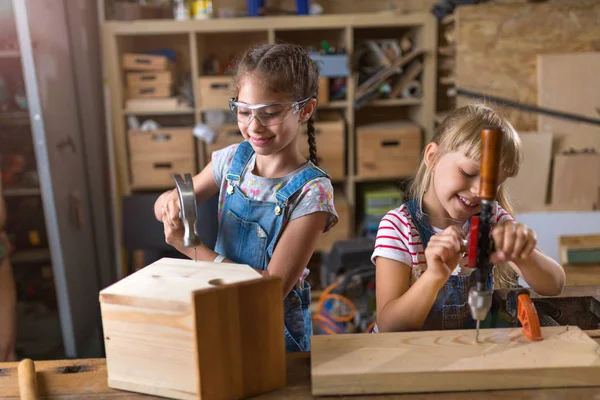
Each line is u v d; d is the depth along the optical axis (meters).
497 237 0.85
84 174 3.14
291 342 1.24
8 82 2.98
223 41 3.59
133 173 3.34
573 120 2.91
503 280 1.29
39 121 2.53
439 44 3.44
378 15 3.17
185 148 3.31
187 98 3.29
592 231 2.91
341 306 2.67
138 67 3.25
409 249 1.21
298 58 1.13
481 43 2.92
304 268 1.18
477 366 0.84
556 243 2.90
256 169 1.26
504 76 2.95
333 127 3.28
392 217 1.24
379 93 3.30
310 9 3.27
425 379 0.83
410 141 3.33
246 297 0.81
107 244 3.51
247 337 0.83
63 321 2.77
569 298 1.11
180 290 0.83
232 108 1.14
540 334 0.91
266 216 1.22
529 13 2.89
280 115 1.08
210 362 0.80
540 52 2.92
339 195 3.57
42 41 2.61
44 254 3.12
